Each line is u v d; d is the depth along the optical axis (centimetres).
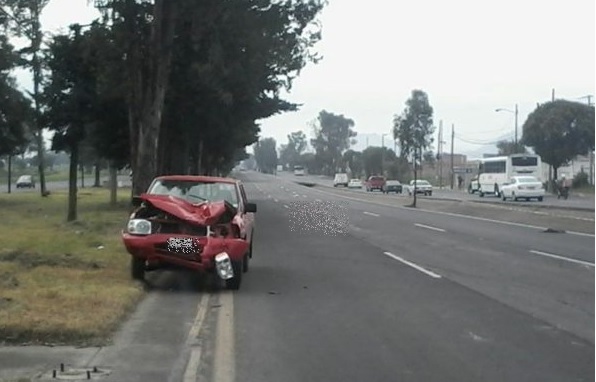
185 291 1318
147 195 1414
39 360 812
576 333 989
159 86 2491
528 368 810
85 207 4038
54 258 1563
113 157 3747
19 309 1008
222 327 1013
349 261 1805
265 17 2661
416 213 3997
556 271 1633
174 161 3822
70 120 3100
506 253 2009
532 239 2439
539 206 4341
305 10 2750
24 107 4809
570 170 9231
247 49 2709
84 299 1106
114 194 4309
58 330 903
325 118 16588
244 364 820
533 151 7675
